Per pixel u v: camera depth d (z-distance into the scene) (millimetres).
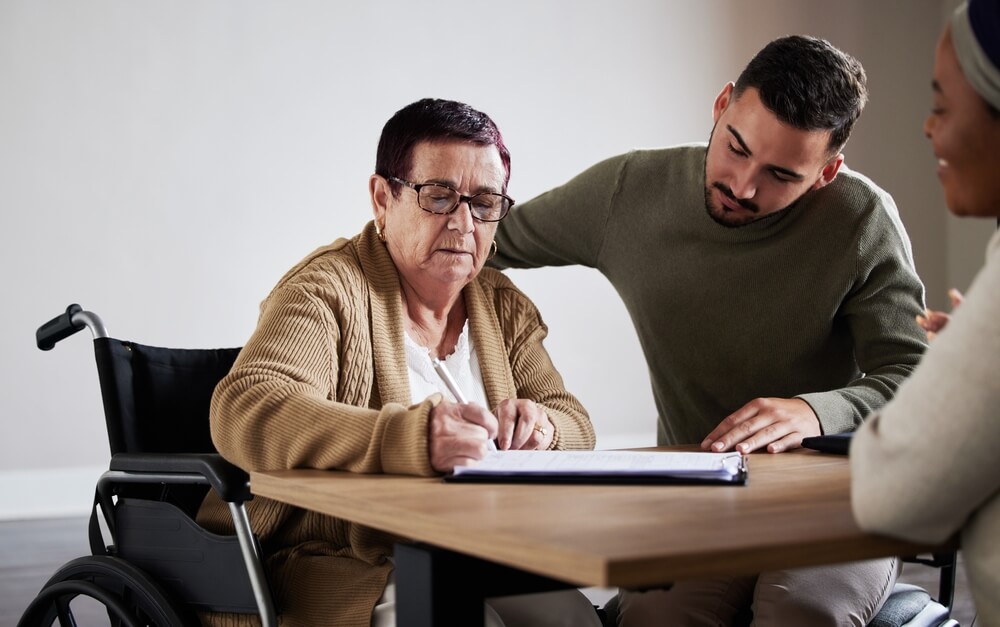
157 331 4684
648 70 5492
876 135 5758
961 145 881
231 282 4793
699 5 5574
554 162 5340
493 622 1243
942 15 5848
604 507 946
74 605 3018
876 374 1702
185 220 4723
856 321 1819
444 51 5145
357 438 1224
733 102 1672
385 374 1498
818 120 1581
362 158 5000
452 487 1089
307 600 1358
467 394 1614
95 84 4582
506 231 2145
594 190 2006
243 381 1346
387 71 5047
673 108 5535
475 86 5207
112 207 4613
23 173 4484
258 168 4832
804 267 1814
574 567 748
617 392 5453
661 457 1224
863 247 1779
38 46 4500
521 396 1696
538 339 1754
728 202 1721
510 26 5258
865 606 1487
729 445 1418
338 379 1469
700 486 1074
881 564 1538
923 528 812
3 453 4469
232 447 1326
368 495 1034
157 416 1618
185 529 1408
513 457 1231
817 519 877
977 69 846
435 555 906
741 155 1656
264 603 1311
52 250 4527
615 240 1986
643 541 784
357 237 1638
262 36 4836
